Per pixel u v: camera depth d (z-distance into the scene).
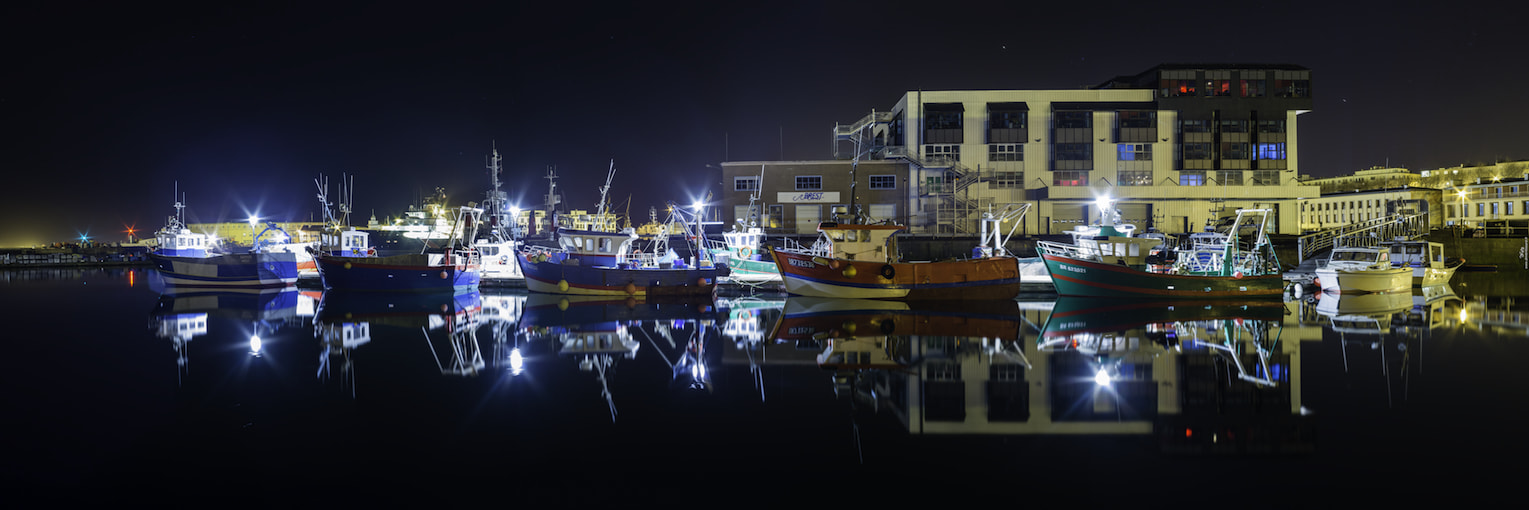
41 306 31.00
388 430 11.27
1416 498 8.39
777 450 10.26
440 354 17.97
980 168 63.41
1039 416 11.85
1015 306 29.53
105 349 18.83
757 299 33.53
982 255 38.09
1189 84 63.00
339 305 30.70
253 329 22.73
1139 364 16.20
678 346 19.08
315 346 19.27
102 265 84.25
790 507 8.34
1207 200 62.47
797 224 63.09
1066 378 14.73
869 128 69.56
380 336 21.11
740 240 43.50
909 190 63.16
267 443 10.63
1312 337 20.17
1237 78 63.06
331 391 13.88
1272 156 62.88
